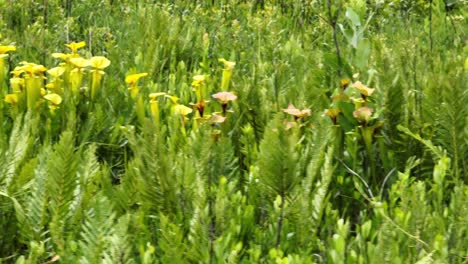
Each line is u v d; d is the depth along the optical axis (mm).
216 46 5883
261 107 3703
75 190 2904
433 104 3561
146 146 2828
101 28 6078
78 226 2678
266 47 5828
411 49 4504
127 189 2916
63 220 2715
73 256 2475
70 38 6012
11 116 3760
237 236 2672
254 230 2779
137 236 2631
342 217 2891
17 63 4980
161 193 2836
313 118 3635
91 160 2912
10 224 2783
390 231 2453
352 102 3645
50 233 2668
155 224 2779
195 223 2594
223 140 3182
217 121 3459
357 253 2615
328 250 2576
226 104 3557
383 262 2391
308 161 3129
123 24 6434
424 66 4281
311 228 2758
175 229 2574
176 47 5578
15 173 2865
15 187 2816
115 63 5070
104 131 3742
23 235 2695
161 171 2818
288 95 3918
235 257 2359
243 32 6457
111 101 4051
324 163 3094
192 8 7621
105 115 3840
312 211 2828
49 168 2707
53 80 3816
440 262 2307
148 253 2416
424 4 7551
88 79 3953
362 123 3379
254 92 3746
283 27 6957
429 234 2557
